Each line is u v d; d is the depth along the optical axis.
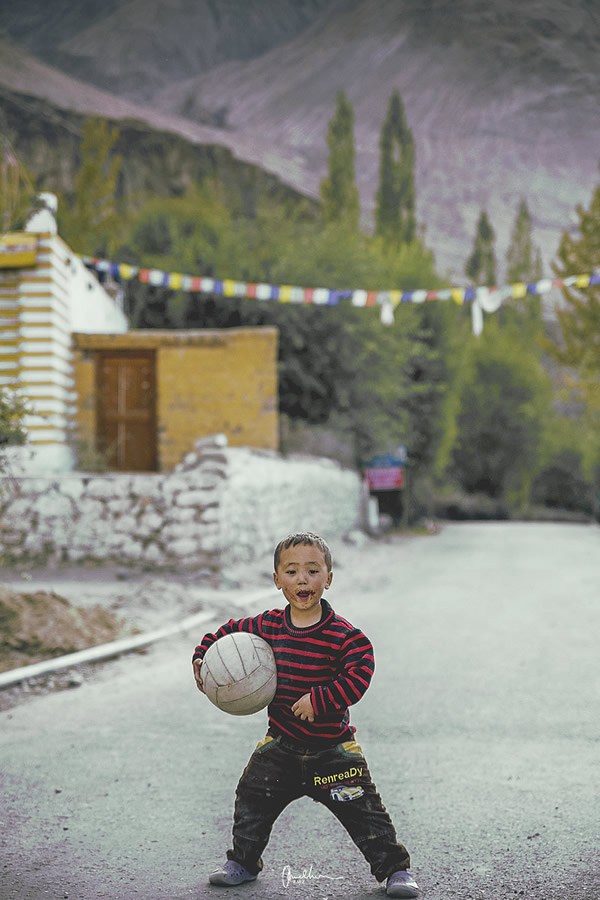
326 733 3.64
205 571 14.05
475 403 58.53
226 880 3.79
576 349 42.50
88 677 8.34
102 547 14.44
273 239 29.27
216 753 5.88
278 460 18.58
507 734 6.29
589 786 5.09
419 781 5.28
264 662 3.61
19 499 14.47
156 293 28.62
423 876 3.90
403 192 70.50
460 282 168.25
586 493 61.44
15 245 16.70
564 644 9.72
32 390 17.02
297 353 28.05
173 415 19.20
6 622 9.11
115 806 4.86
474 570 18.19
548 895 3.66
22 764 5.65
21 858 4.13
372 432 30.42
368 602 13.34
